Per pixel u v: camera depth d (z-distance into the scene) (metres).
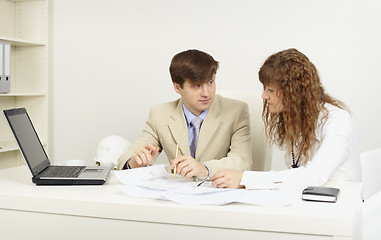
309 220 1.14
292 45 3.26
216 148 2.03
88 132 3.77
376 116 3.12
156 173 1.67
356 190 1.48
